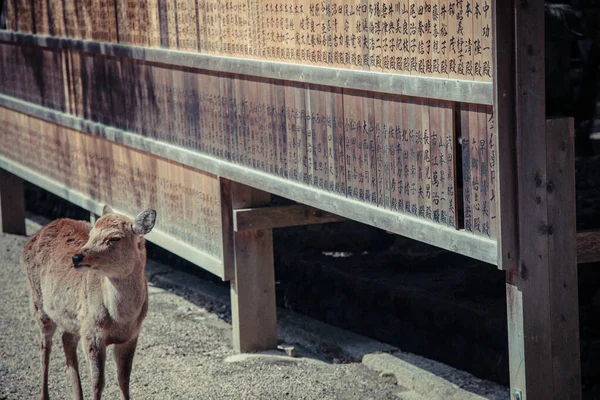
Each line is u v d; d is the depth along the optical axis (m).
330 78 5.68
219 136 7.31
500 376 6.61
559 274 4.64
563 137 4.54
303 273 9.02
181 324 8.53
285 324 8.22
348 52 5.54
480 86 4.45
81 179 10.11
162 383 6.90
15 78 11.83
